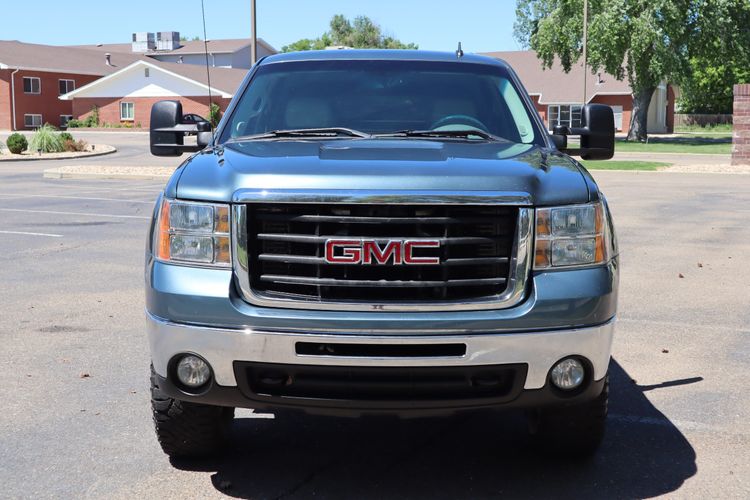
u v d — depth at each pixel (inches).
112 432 190.7
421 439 189.0
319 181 146.6
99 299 325.7
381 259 144.2
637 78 1825.8
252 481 165.6
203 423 164.4
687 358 251.8
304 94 208.5
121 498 157.6
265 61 224.1
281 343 143.6
